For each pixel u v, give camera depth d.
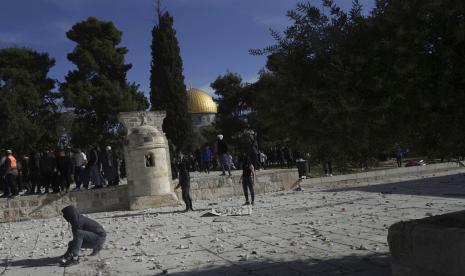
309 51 5.78
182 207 20.14
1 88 57.69
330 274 7.56
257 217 14.73
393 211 13.99
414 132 5.96
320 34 5.66
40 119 60.94
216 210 17.14
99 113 57.91
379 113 5.62
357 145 5.99
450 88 5.29
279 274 7.78
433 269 5.64
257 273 7.92
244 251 9.71
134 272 8.51
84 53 58.25
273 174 25.20
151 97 51.78
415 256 5.91
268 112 6.38
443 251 5.48
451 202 15.09
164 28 51.62
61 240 13.12
